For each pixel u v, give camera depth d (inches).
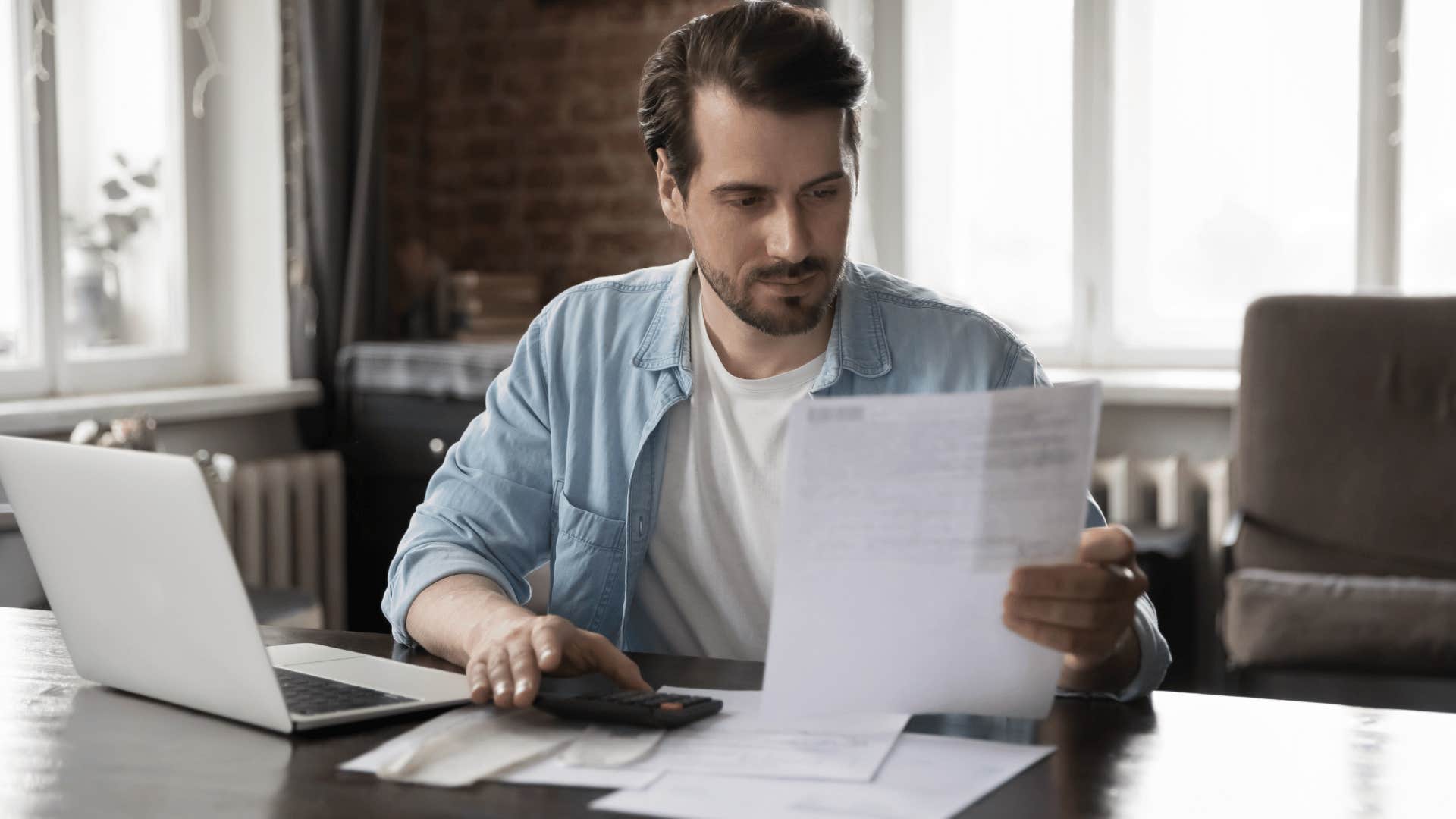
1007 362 56.1
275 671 40.0
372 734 39.1
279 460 119.3
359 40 127.3
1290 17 135.3
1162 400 127.3
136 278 120.3
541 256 151.3
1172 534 120.0
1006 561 36.4
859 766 35.5
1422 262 132.6
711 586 55.7
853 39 142.9
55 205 108.3
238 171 127.1
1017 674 37.2
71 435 104.3
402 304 148.6
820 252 48.3
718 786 34.3
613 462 56.5
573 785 34.5
